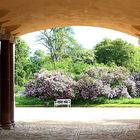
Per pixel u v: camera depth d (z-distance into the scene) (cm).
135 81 4009
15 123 2173
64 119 2480
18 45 4600
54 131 1775
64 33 4869
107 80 3981
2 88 1905
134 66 4456
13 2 1474
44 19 1922
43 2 1523
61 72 4038
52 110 3338
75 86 3950
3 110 1897
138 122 2220
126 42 4547
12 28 1944
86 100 3950
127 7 1590
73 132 1725
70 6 1638
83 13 1816
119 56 4525
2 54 1912
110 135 1591
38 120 2411
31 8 1617
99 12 1777
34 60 4650
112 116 2672
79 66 4369
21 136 1577
